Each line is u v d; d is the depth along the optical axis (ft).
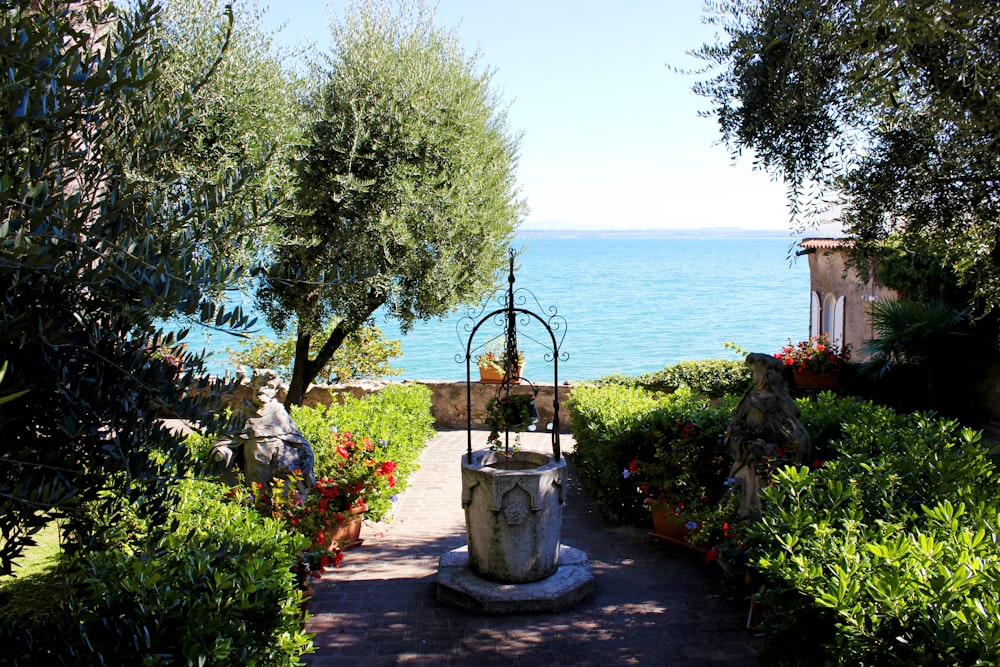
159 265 8.46
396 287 33.68
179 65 23.47
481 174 37.63
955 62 16.76
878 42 16.96
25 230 7.53
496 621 18.62
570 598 19.48
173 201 11.18
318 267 32.07
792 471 15.52
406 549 24.58
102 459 9.54
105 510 10.97
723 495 22.09
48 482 8.77
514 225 42.04
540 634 17.83
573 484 33.19
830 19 18.52
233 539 13.48
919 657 9.29
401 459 30.30
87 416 9.21
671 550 24.03
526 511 19.69
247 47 27.53
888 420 21.66
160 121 10.85
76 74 7.88
